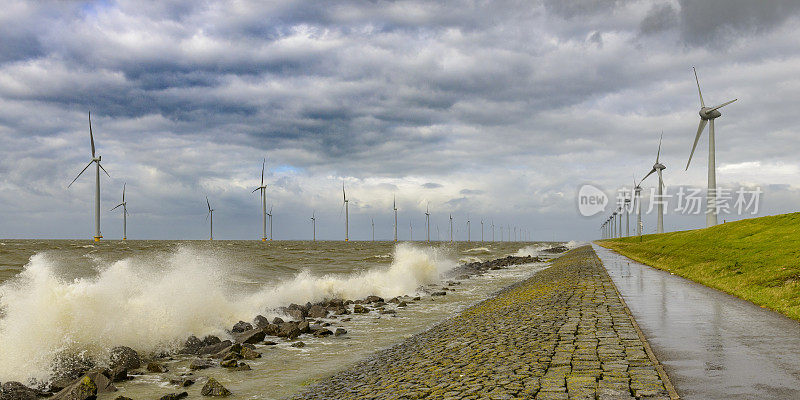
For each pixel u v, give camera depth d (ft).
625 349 38.47
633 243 322.14
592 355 37.09
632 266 147.43
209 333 68.90
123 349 54.60
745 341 41.24
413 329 75.61
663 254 166.81
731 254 112.06
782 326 48.14
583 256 226.38
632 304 64.44
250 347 63.10
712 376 31.14
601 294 76.95
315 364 54.08
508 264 256.73
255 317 80.33
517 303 78.07
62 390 43.06
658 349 38.45
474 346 47.34
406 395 33.32
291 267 191.93
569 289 87.30
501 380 32.63
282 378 48.26
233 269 160.45
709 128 238.27
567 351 38.83
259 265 190.60
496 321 62.54
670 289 82.48
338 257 280.10
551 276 130.82
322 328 72.95
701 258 124.06
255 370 51.75
